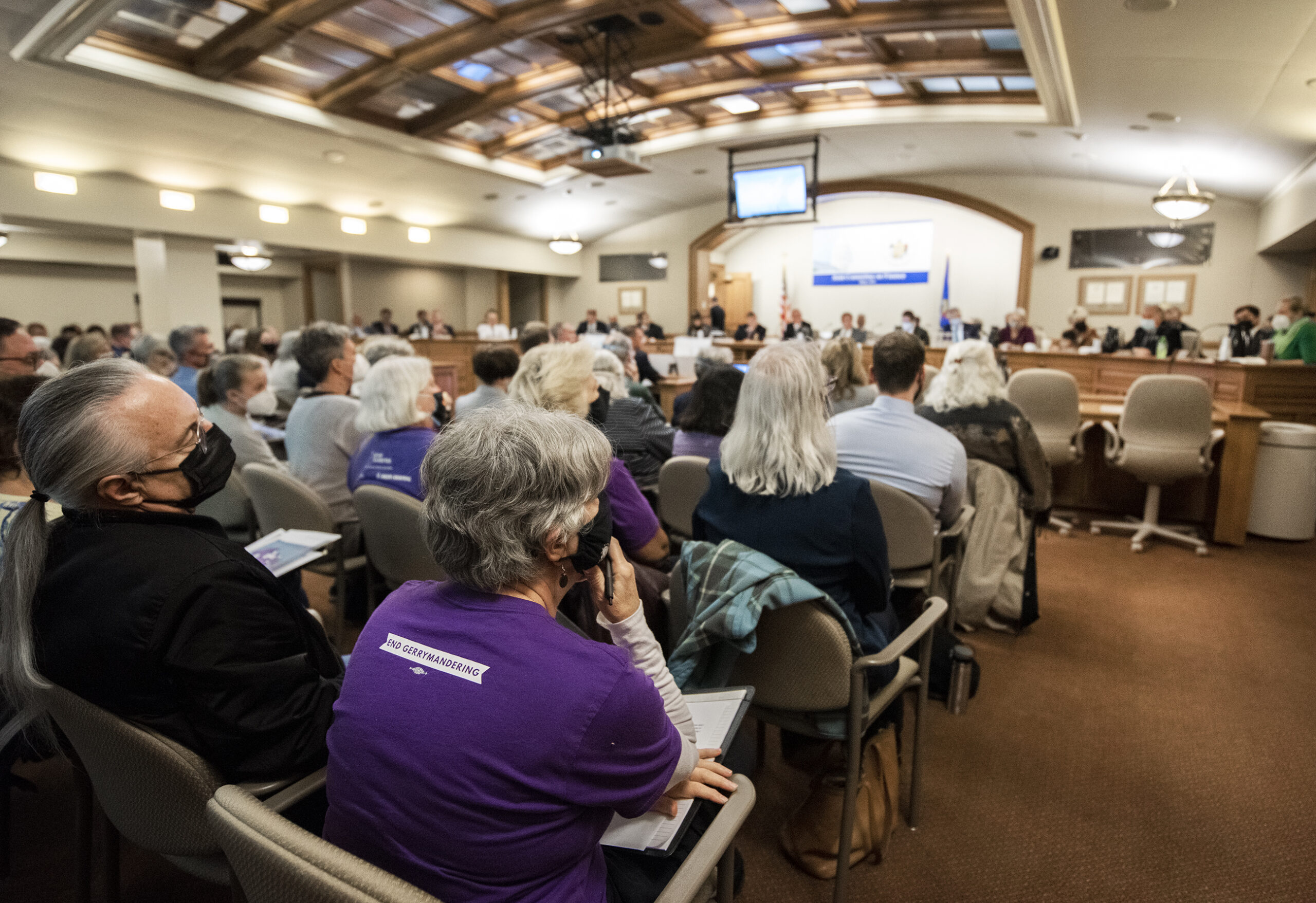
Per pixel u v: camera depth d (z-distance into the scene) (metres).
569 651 0.71
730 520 1.45
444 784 0.66
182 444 0.98
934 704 2.30
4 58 5.38
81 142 6.80
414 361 2.15
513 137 8.92
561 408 1.87
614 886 0.91
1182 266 9.82
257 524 2.52
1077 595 3.20
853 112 8.34
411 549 1.88
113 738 0.92
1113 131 7.41
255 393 2.51
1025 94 7.52
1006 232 11.30
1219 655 2.63
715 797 0.90
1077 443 4.02
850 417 1.99
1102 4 4.43
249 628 0.95
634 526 1.66
